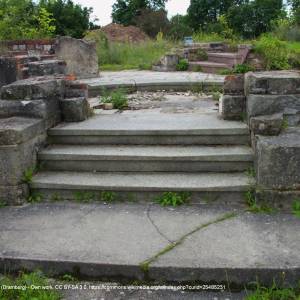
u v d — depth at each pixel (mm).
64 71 9109
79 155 4848
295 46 13859
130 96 8305
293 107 4648
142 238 3701
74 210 4348
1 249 3576
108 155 4789
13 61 8586
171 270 3248
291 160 4055
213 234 3719
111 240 3688
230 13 49844
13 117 5074
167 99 7785
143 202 4473
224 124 5109
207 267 3211
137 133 5059
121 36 26375
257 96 4664
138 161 4766
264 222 3914
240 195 4336
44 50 11539
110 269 3318
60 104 5566
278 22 26594
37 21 16359
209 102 7230
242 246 3494
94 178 4688
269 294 3055
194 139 5000
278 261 3244
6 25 14336
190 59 13578
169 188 4395
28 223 4070
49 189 4621
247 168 4625
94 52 10922
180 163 4711
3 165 4449
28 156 4688
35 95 5113
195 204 4363
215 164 4668
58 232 3871
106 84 8883
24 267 3436
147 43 18938
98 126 5285
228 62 12258
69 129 5180
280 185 4117
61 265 3379
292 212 4094
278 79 4660
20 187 4516
